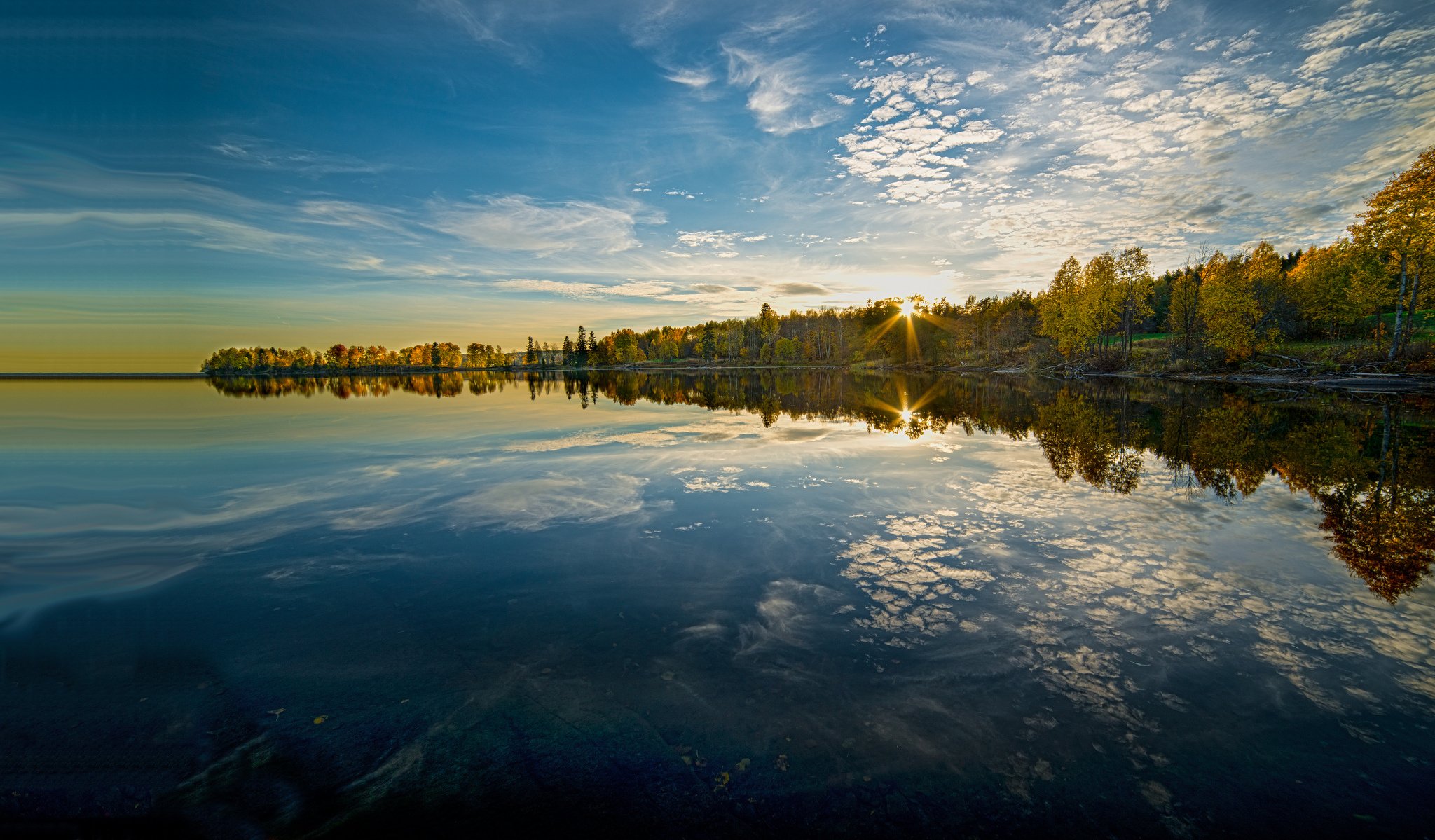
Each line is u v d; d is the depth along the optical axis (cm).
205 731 368
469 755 348
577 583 589
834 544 692
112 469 1100
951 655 451
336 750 352
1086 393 2836
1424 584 570
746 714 384
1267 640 468
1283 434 1419
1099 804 310
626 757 347
